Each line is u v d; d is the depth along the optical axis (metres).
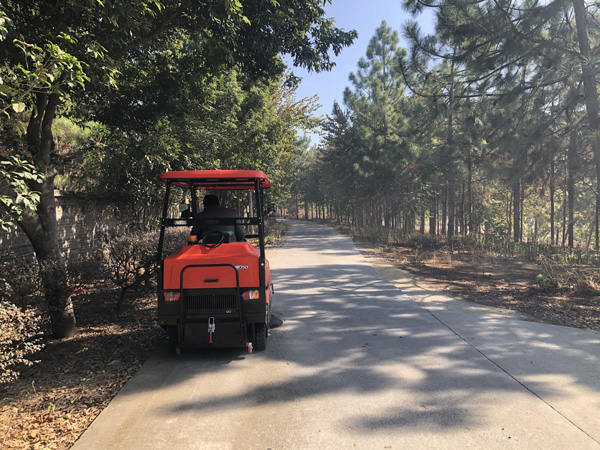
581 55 9.54
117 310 7.09
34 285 5.13
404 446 3.06
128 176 9.73
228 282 4.74
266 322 5.08
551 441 3.11
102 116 8.67
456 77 12.96
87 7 4.59
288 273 11.55
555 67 10.29
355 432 3.26
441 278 10.73
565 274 11.14
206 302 4.77
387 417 3.48
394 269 12.33
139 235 7.66
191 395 3.96
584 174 12.86
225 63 8.56
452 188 19.66
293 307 7.55
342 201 38.56
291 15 7.99
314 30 8.49
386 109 24.28
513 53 10.38
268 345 5.43
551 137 11.77
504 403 3.71
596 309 7.20
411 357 4.91
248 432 3.28
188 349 5.30
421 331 5.98
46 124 5.43
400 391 3.98
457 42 11.22
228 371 4.55
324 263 13.63
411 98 23.31
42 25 4.78
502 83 11.57
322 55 8.86
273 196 25.30
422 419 3.44
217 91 12.00
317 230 35.94
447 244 19.22
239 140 14.41
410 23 12.20
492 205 30.27
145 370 4.61
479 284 9.79
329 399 3.83
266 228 26.52
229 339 4.77
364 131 24.12
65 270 5.59
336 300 8.12
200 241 5.11
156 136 8.70
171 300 4.73
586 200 25.34
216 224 5.06
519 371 4.44
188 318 4.74
